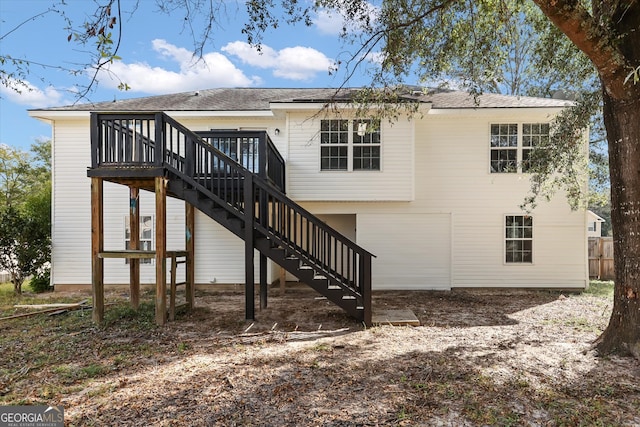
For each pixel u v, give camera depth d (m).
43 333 6.12
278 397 3.58
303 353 4.91
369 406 3.39
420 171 10.80
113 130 6.66
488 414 3.23
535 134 10.53
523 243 10.68
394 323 6.59
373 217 10.80
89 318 7.11
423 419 3.17
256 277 11.14
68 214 11.05
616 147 4.57
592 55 4.21
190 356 4.88
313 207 10.73
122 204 11.11
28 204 11.98
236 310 7.89
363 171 10.20
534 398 3.53
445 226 10.78
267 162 8.02
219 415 3.25
